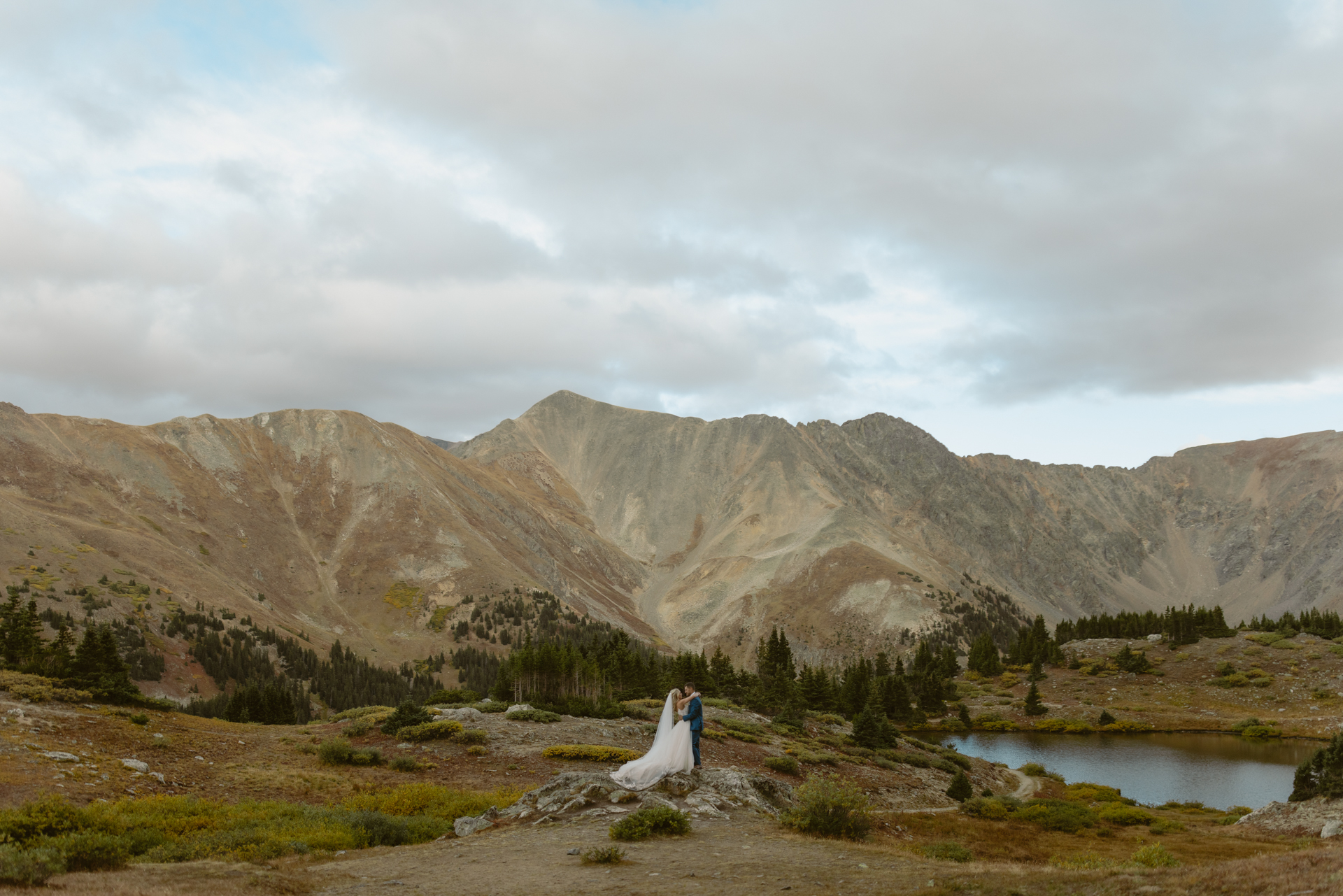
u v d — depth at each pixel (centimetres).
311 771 4019
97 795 3050
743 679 10244
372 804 3228
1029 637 18850
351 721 5616
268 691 8056
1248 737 10900
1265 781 7956
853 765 6156
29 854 1669
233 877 1691
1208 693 13325
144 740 4125
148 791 3266
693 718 2689
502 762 4494
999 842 3200
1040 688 15050
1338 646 13950
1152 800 7112
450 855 1916
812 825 2255
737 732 6400
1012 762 9156
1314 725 10881
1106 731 11775
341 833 2383
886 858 1795
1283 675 13300
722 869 1634
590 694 7525
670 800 2433
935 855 2212
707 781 2600
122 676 5406
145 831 2305
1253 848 3509
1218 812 6097
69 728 4050
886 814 3706
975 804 4712
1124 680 14612
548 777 4184
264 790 3509
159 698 5506
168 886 1561
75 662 5316
